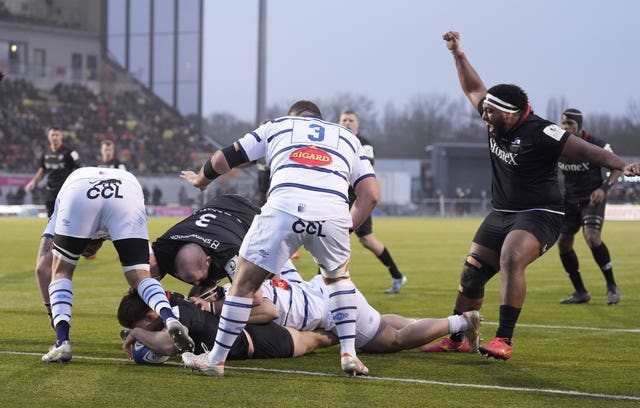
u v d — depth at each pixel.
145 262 18.44
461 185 186.88
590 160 19.03
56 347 18.19
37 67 156.25
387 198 169.12
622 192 169.75
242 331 18.94
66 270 18.80
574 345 21.78
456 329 19.97
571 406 14.96
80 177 18.75
